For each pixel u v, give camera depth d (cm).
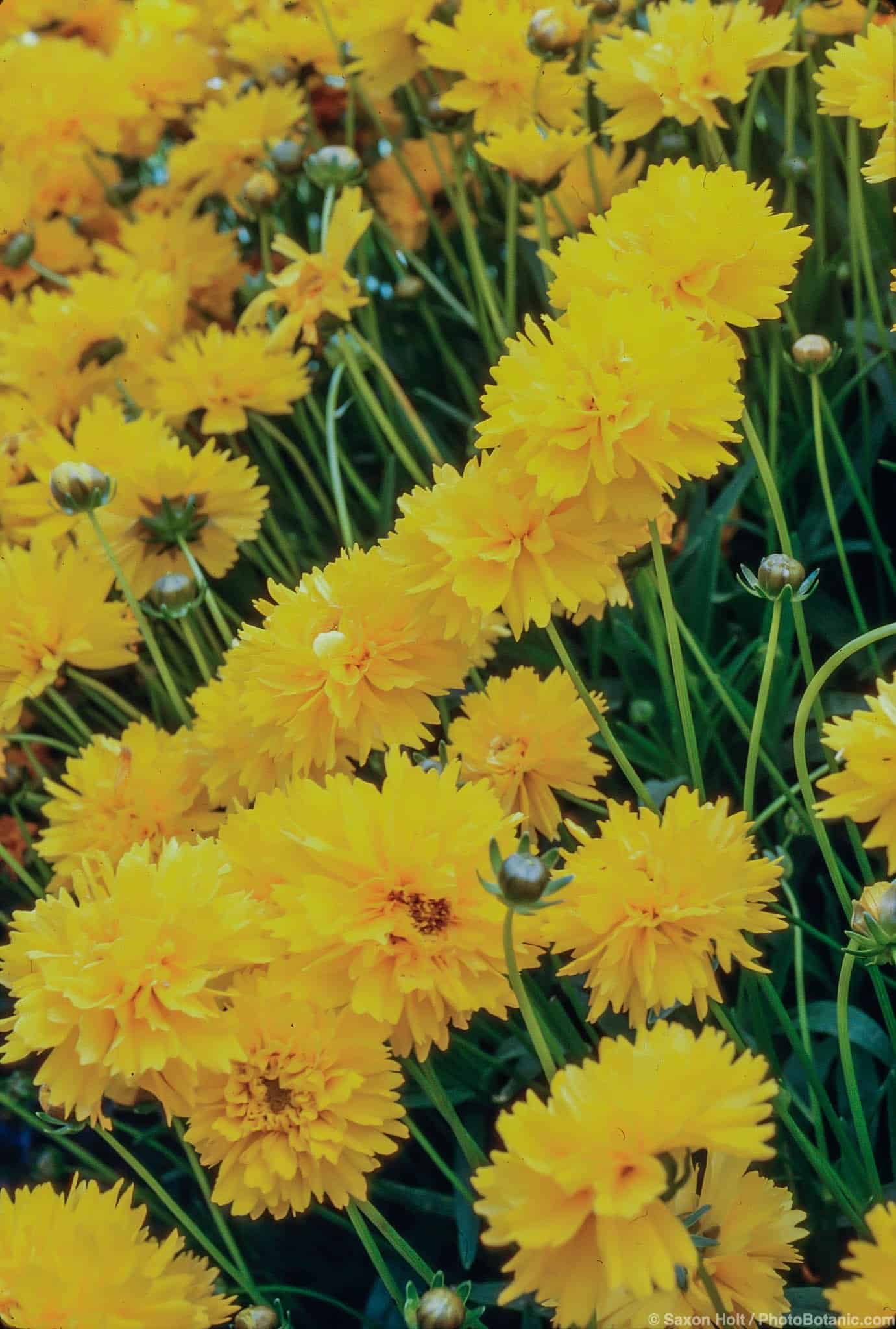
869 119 64
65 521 70
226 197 87
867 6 74
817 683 56
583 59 74
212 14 93
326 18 77
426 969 55
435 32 73
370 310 77
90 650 67
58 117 83
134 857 57
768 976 62
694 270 58
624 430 56
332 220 72
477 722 61
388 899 56
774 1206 55
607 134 78
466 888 56
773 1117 62
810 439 71
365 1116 56
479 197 81
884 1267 51
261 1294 66
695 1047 51
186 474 69
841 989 55
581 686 58
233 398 73
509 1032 65
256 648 60
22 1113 64
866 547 70
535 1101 52
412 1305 54
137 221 85
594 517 56
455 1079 65
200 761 64
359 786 56
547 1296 52
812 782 67
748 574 58
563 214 73
